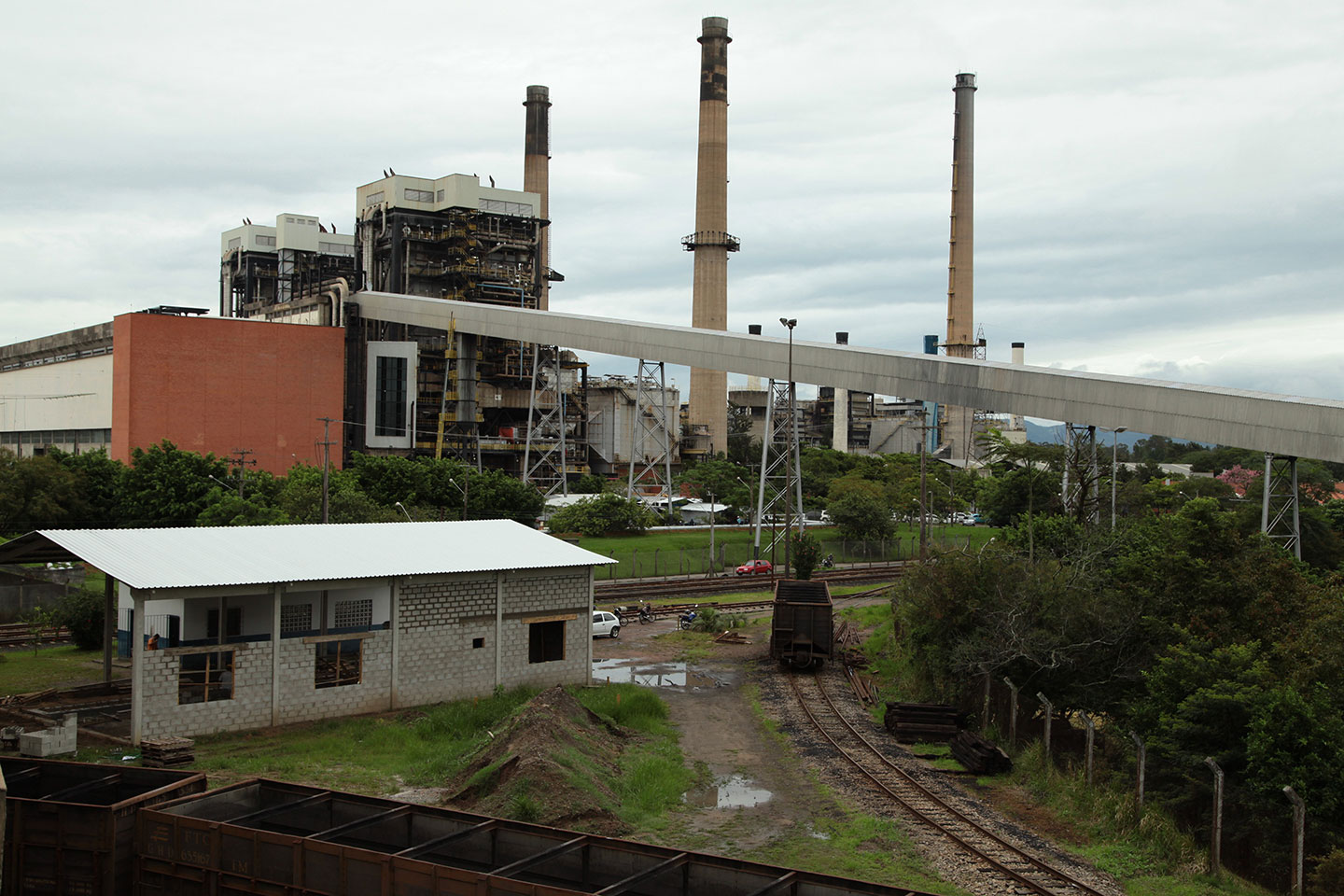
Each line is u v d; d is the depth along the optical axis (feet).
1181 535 107.76
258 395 338.34
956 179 532.32
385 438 373.61
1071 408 179.32
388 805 56.95
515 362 401.49
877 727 104.73
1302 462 279.28
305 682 97.50
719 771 86.69
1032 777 84.12
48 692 102.37
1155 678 87.30
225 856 51.75
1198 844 73.10
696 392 514.68
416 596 105.70
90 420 358.43
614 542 275.59
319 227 465.47
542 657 116.67
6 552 104.47
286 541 110.32
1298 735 71.46
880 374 225.56
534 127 508.53
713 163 475.31
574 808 69.26
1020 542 141.49
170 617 100.73
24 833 53.62
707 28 472.44
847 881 47.19
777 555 271.90
